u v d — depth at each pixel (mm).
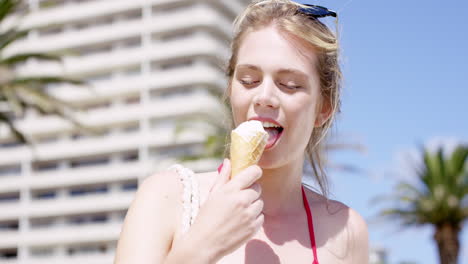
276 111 1618
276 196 1763
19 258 53312
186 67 53938
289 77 1634
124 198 52219
